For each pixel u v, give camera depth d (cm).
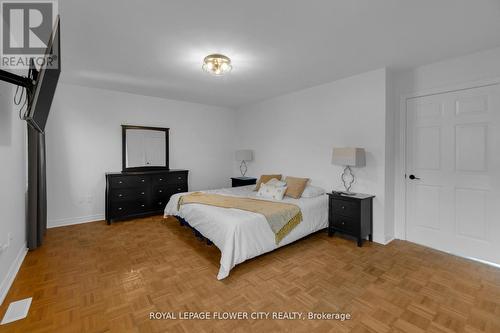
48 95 167
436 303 188
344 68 315
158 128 475
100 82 377
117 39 235
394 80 331
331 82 373
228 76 346
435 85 295
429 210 305
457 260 267
